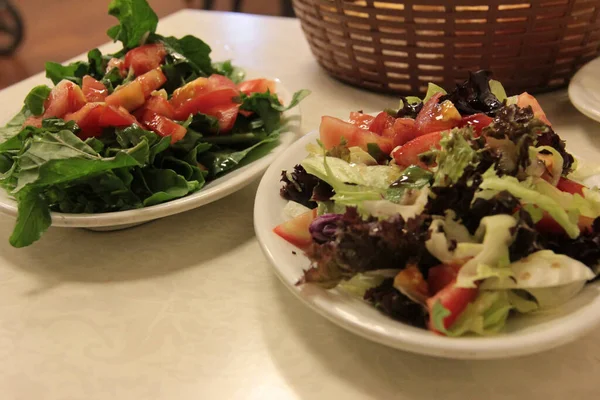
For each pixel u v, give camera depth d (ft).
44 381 1.01
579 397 0.92
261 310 1.13
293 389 0.97
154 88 1.62
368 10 1.65
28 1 6.43
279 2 5.54
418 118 1.25
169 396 0.97
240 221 1.40
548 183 1.05
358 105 1.86
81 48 5.17
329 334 1.07
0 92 2.15
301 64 2.23
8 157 1.44
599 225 1.02
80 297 1.19
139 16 1.77
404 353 1.03
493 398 0.93
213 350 1.05
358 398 0.95
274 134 1.57
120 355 1.05
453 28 1.59
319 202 1.17
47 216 1.25
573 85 1.64
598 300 0.91
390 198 1.07
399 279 0.94
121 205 1.30
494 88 1.33
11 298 1.20
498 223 0.94
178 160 1.43
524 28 1.59
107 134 1.46
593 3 1.58
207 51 1.86
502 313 0.91
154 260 1.29
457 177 1.00
